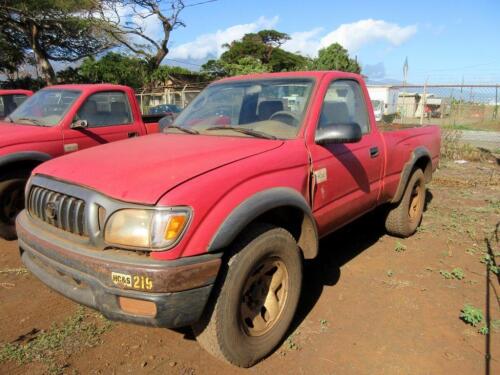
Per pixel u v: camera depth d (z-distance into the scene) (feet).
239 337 8.79
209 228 7.95
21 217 10.24
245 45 221.66
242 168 8.97
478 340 10.21
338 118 12.42
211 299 8.33
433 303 11.93
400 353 9.75
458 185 26.99
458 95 69.00
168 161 9.07
